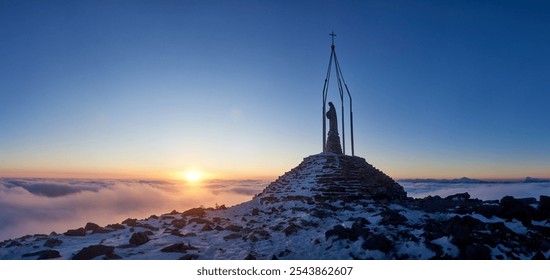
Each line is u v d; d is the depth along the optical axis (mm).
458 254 13633
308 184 30469
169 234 19625
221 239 18672
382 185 33438
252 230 20375
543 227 17312
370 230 16875
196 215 27672
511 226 17531
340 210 24172
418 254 14000
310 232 18453
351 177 31406
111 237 19844
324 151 39281
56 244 17656
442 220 19047
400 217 18969
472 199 27109
